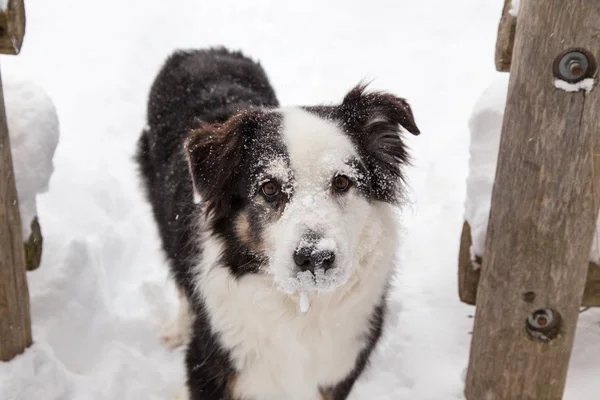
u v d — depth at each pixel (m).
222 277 0.93
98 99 1.83
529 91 0.83
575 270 0.87
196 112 1.14
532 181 0.85
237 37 2.25
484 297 0.93
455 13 2.34
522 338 0.90
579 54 0.80
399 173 0.96
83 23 2.26
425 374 1.06
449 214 1.38
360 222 0.90
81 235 1.25
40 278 1.09
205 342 0.97
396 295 1.21
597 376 1.00
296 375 0.95
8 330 0.95
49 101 1.05
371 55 2.12
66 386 1.00
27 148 1.00
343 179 0.88
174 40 2.23
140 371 1.08
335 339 0.95
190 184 1.05
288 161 0.87
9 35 0.86
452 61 2.05
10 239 0.93
